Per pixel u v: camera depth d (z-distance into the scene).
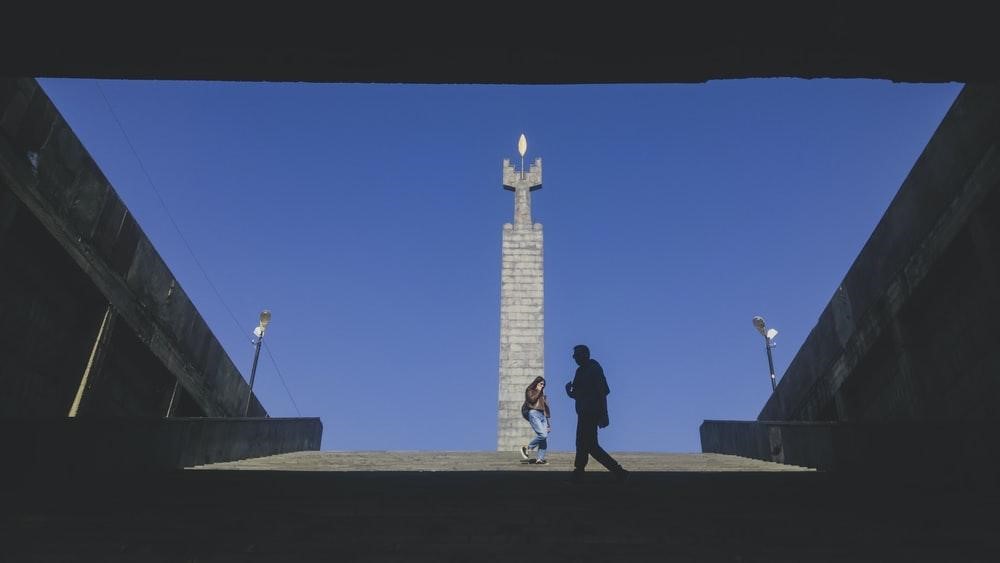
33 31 6.29
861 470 10.01
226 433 13.13
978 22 6.11
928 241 9.71
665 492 7.21
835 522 5.34
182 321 14.77
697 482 8.35
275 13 6.26
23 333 10.08
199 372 16.03
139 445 9.36
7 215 8.98
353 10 6.25
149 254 13.02
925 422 8.20
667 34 6.37
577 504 6.25
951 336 9.88
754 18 6.21
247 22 6.31
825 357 14.09
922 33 6.24
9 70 6.65
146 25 6.30
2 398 9.72
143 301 12.98
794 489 7.52
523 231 36.69
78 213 10.55
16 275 9.77
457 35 6.43
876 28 6.22
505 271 35.72
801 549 4.43
